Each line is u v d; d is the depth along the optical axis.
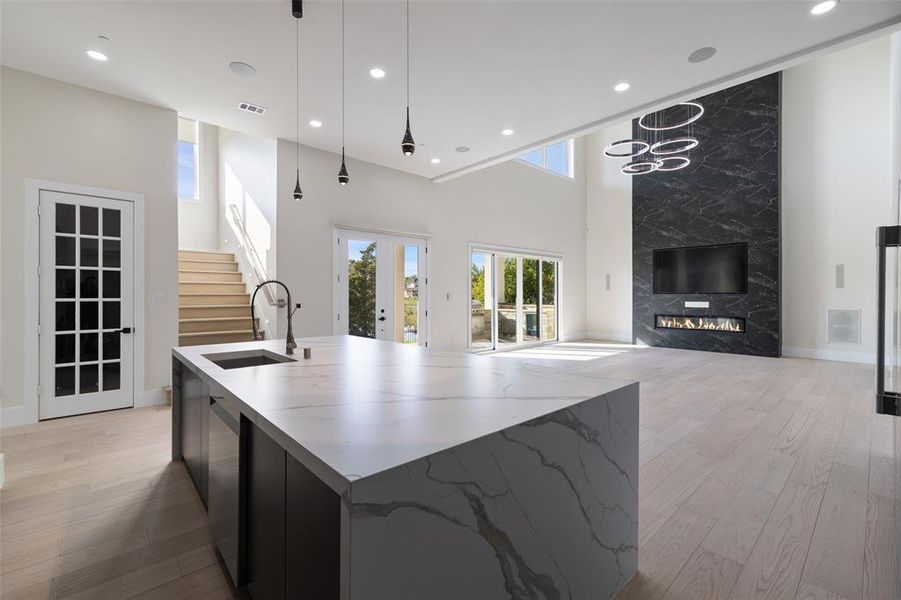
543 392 1.66
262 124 4.91
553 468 1.42
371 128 4.99
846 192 7.15
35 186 3.82
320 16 2.97
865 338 6.98
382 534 0.95
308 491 1.16
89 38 3.25
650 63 3.58
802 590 1.70
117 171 4.23
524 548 1.31
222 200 8.13
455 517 1.11
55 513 2.31
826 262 7.33
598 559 1.61
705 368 6.51
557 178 9.84
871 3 2.82
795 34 3.17
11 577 1.80
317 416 1.34
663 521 2.21
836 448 3.19
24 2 2.82
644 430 3.61
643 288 9.27
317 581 1.10
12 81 3.71
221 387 1.80
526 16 2.97
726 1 2.81
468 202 7.82
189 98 4.26
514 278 8.90
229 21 3.04
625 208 10.07
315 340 3.42
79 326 4.05
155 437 3.48
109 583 1.77
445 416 1.35
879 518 2.22
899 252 1.84
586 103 4.31
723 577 1.78
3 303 3.70
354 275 6.13
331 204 5.87
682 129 8.66
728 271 8.10
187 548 2.01
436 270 7.23
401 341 6.71
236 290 6.73
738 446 3.24
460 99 4.23
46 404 3.89
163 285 4.52
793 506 2.35
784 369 6.42
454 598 1.11
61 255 3.96
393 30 3.14
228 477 1.71
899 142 3.41
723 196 8.18
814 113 7.45
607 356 7.78
